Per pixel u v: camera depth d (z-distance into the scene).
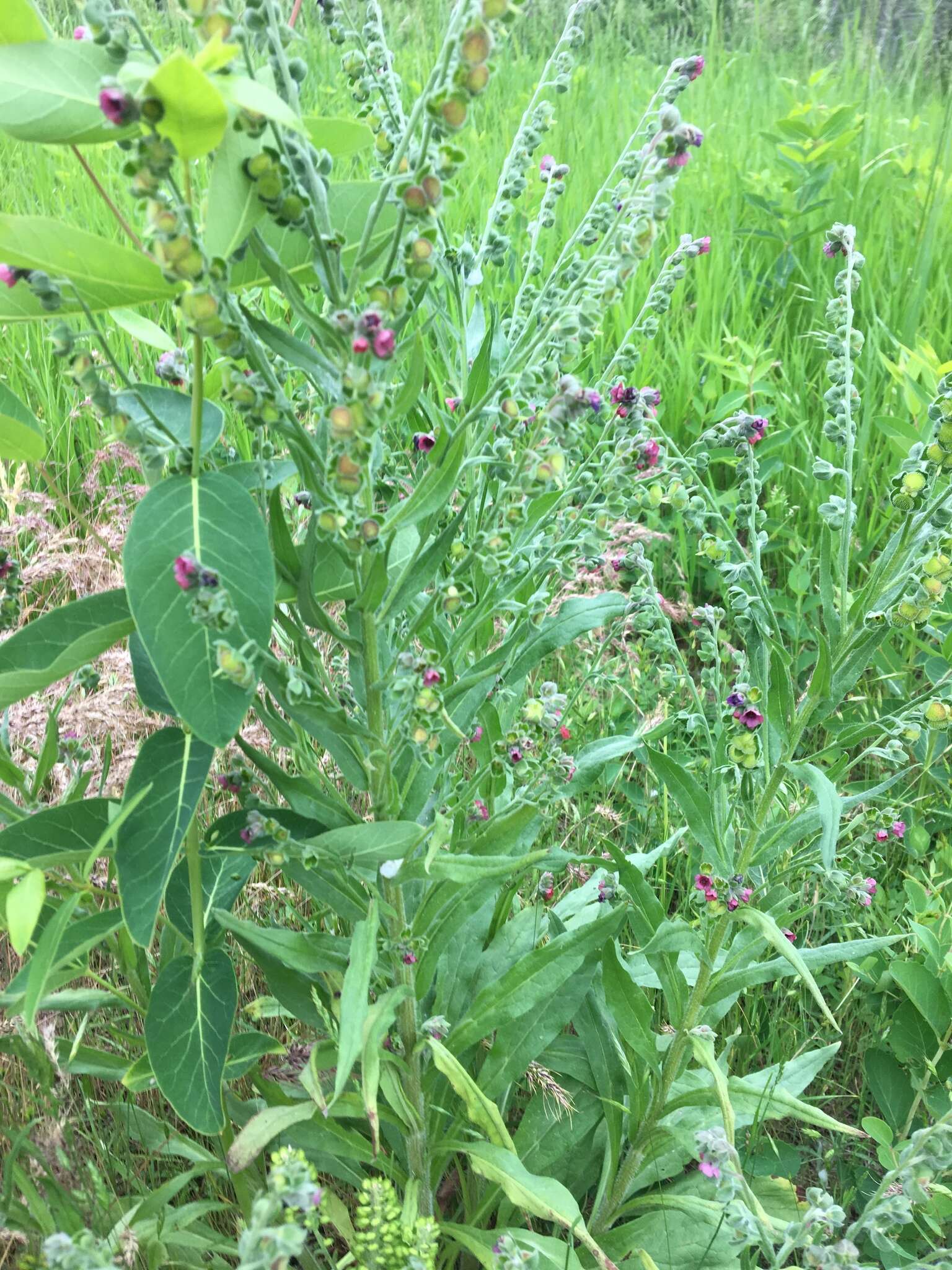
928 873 0.79
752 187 1.45
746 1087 0.53
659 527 0.95
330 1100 0.40
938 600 0.45
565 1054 0.61
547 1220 0.60
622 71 1.97
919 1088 0.63
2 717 0.51
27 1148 0.47
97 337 0.35
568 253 0.47
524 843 0.55
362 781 0.45
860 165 1.50
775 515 1.02
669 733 0.77
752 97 1.90
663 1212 0.57
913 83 1.78
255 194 0.33
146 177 0.30
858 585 0.91
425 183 0.33
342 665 0.50
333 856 0.43
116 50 0.31
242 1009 0.63
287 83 0.34
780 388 1.10
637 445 0.46
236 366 0.40
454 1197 0.63
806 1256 0.45
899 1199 0.45
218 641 0.34
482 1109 0.46
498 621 0.63
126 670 0.62
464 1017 0.52
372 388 0.33
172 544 0.34
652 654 0.80
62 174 1.25
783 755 0.50
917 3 1.79
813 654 0.89
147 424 0.40
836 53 2.04
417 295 0.37
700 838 0.51
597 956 0.55
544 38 1.84
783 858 0.57
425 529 0.43
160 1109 0.60
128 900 0.37
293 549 0.41
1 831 0.41
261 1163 0.56
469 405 0.47
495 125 1.55
